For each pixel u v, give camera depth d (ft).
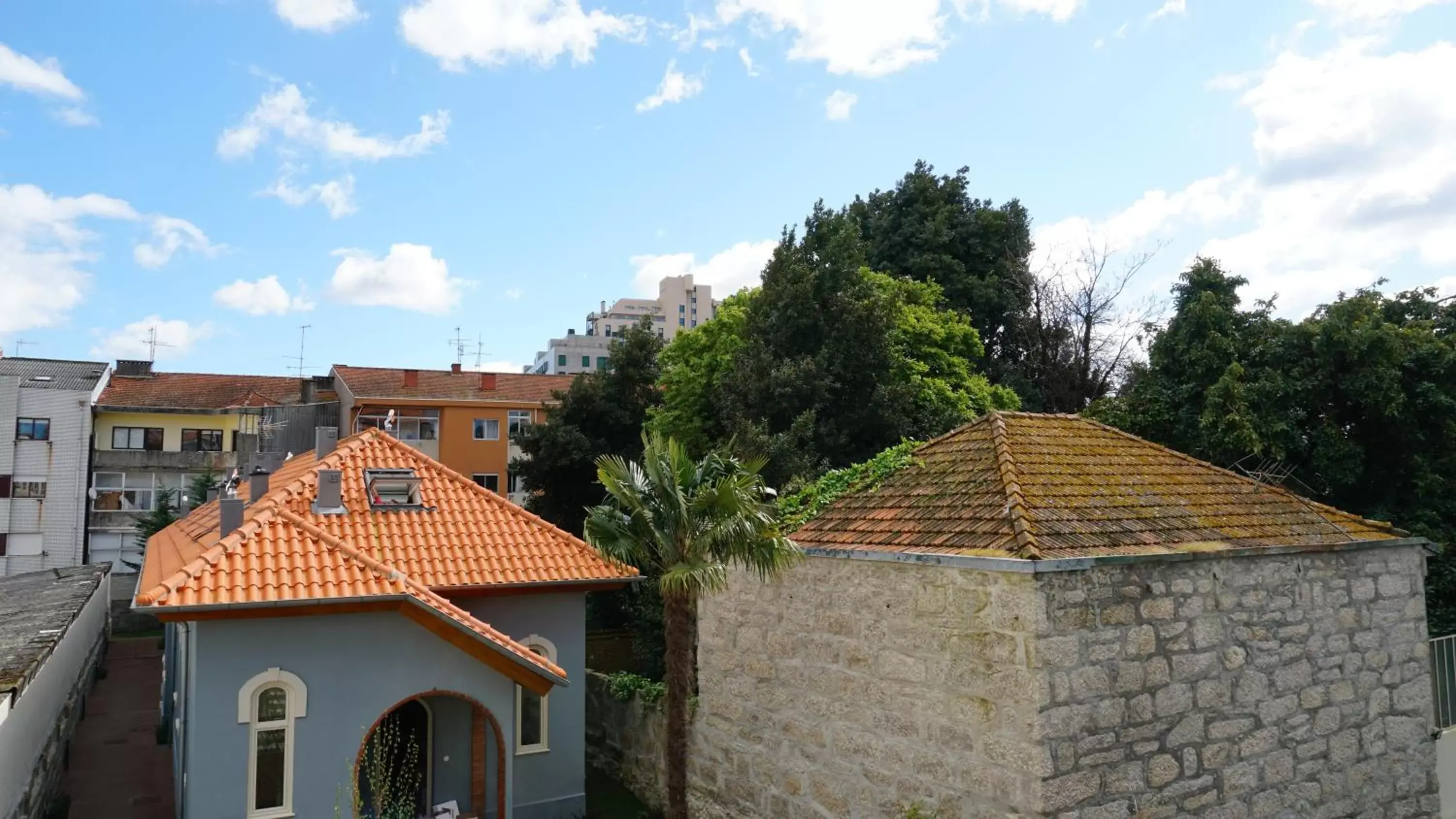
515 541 53.16
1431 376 58.03
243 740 39.58
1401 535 38.88
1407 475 59.47
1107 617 29.55
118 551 136.67
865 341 88.12
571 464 95.61
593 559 52.70
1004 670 29.12
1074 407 114.52
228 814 39.04
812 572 38.37
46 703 49.60
